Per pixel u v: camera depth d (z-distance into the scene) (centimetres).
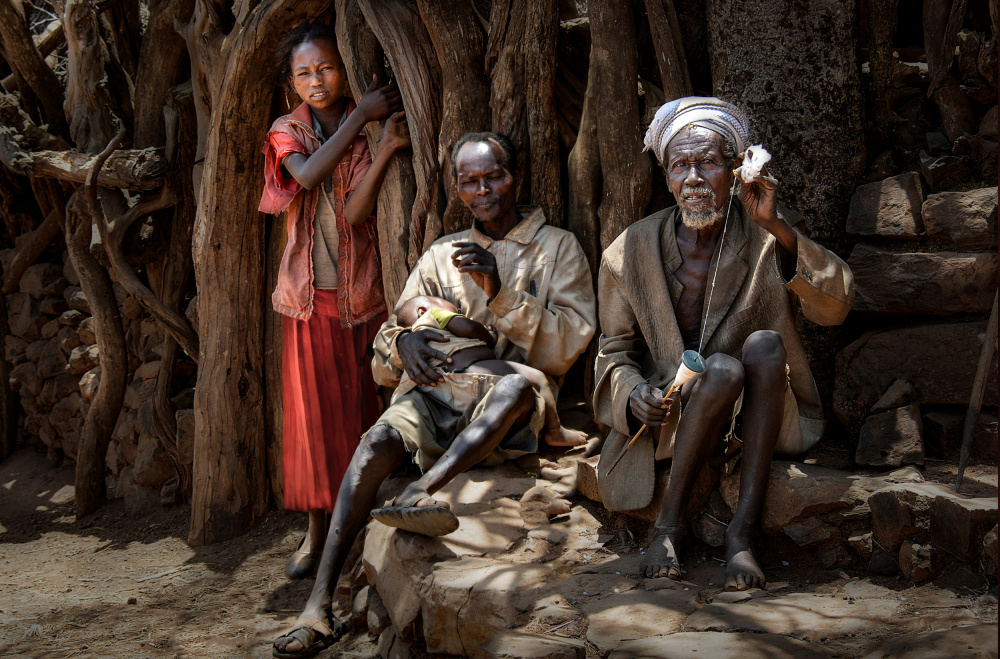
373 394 500
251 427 569
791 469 325
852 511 310
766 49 409
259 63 518
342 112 499
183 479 639
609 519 367
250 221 556
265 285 576
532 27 450
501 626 297
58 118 720
